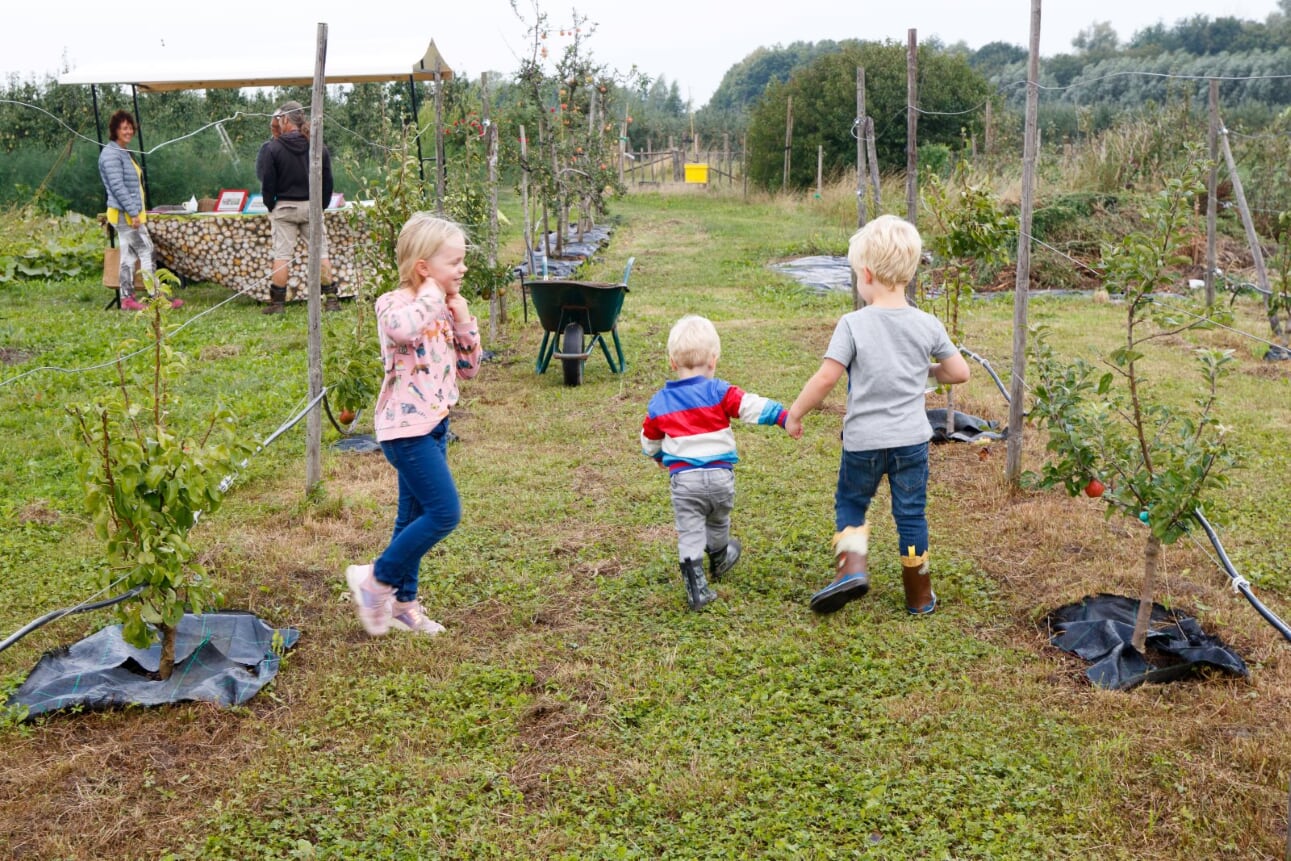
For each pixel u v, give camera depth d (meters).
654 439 4.30
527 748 3.26
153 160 18.84
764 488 5.61
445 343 3.85
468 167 12.38
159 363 3.64
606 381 8.10
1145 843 2.78
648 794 3.01
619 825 2.89
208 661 3.70
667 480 5.77
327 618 4.12
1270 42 47.84
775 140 26.83
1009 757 3.14
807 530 5.01
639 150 37.84
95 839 2.81
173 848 2.79
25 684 3.52
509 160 14.27
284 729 3.36
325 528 5.06
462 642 3.96
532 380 8.20
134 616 3.37
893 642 3.90
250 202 12.18
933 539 4.93
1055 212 14.20
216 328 10.02
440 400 3.80
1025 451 6.19
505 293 11.04
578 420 7.01
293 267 11.49
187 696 3.46
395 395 3.76
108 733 3.30
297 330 9.94
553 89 15.61
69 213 17.52
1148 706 3.42
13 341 9.20
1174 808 2.91
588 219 18.78
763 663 3.77
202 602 3.69
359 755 3.21
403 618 4.00
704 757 3.18
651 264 15.00
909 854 2.74
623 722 3.39
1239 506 5.29
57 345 9.15
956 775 3.06
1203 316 3.75
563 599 4.34
